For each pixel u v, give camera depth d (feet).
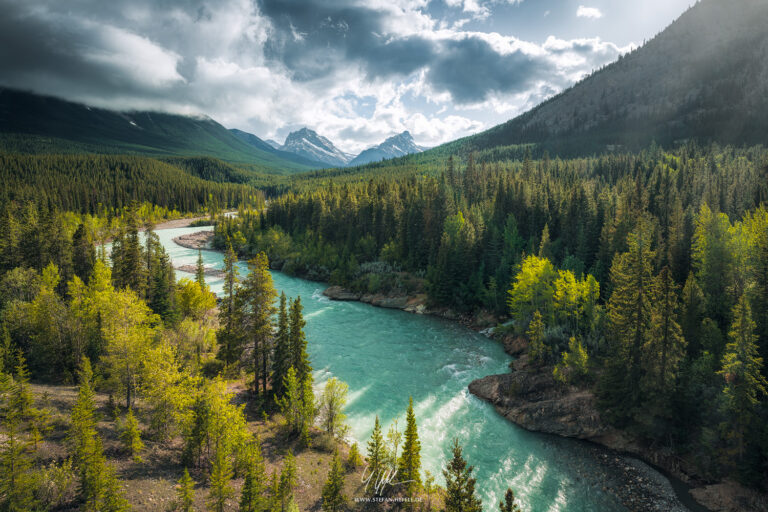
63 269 209.36
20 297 160.35
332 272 322.55
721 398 98.68
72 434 74.38
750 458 90.79
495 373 157.07
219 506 68.39
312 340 190.19
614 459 106.42
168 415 93.91
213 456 88.12
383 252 318.04
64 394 103.55
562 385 134.62
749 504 86.84
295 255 362.94
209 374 135.95
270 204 506.07
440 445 111.45
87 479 62.90
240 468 84.94
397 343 189.88
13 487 61.82
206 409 86.99
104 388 115.44
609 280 179.22
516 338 186.19
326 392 110.83
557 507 88.79
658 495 93.20
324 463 94.48
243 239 436.35
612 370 116.67
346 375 153.07
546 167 553.64
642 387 109.09
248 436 89.15
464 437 115.65
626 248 201.05
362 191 437.58
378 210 355.56
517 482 96.94
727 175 342.44
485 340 197.26
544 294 175.94
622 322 118.21
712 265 151.33
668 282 106.52
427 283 251.60
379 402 133.49
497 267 244.22
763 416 92.53
